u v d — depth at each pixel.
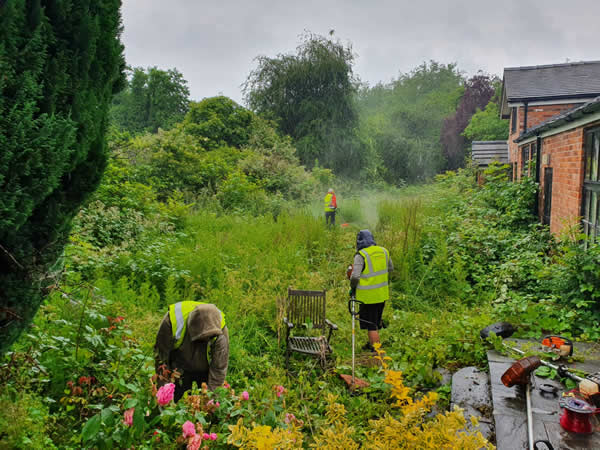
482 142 23.22
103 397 3.16
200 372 3.40
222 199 16.16
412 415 2.36
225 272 7.61
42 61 2.36
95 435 2.54
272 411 3.17
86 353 3.74
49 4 2.49
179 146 17.22
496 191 13.95
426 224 11.49
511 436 3.22
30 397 2.94
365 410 4.13
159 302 6.38
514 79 16.70
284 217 13.56
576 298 5.82
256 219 13.55
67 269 5.92
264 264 8.45
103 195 10.17
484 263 9.12
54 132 2.39
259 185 19.02
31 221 2.59
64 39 2.55
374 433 2.47
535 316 5.66
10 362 3.00
